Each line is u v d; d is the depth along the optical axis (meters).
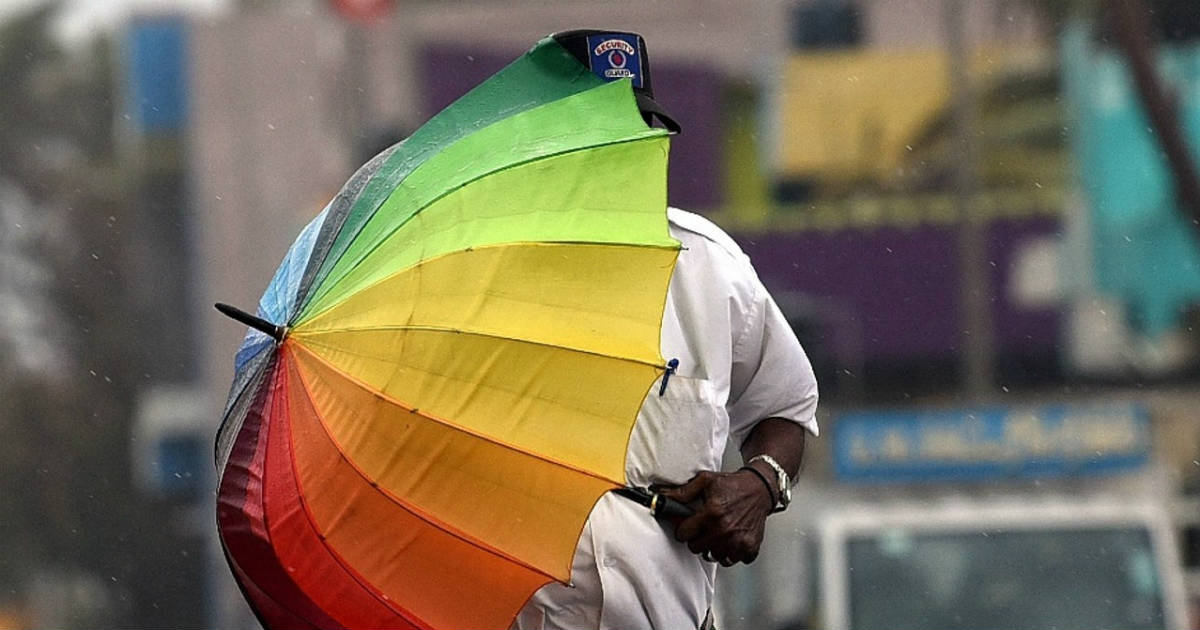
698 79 113.12
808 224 106.06
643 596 11.55
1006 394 102.25
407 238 11.20
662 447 11.62
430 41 119.00
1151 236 101.12
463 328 10.98
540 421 11.02
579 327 11.03
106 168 148.50
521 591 11.12
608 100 11.57
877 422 52.50
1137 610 35.34
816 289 105.56
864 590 35.84
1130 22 50.75
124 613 133.62
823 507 44.88
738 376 12.28
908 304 104.44
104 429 136.88
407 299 11.05
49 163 151.75
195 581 133.88
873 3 116.56
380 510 11.09
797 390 12.35
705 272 11.84
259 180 120.19
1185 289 100.56
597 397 11.03
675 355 11.70
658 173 11.32
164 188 136.25
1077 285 102.50
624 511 11.54
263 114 120.75
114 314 139.12
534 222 11.13
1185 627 35.22
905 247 104.62
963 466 52.06
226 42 121.44
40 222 144.25
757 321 12.02
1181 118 97.44
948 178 107.81
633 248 11.14
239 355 11.91
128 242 140.25
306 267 11.54
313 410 11.18
